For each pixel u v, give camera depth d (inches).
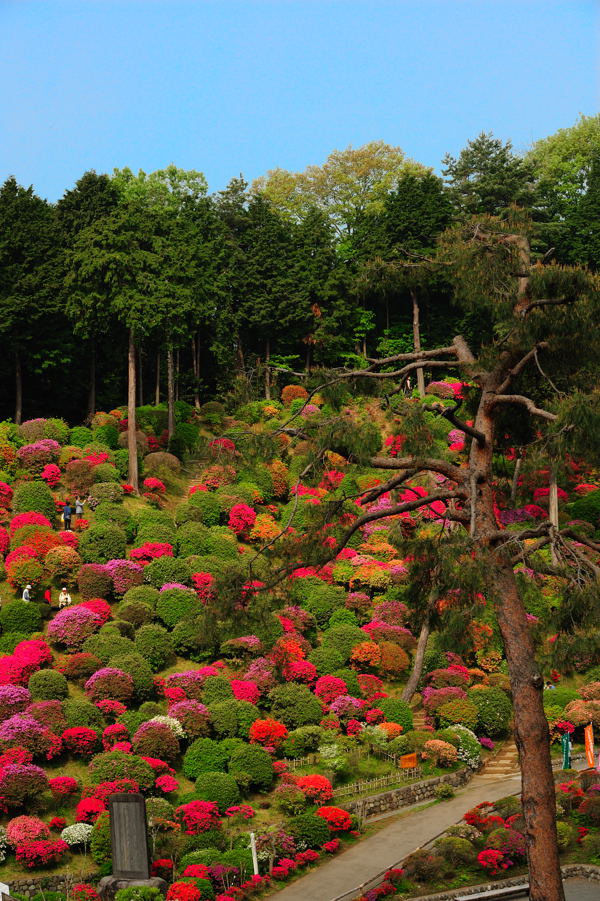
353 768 1348.4
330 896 1024.2
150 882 930.7
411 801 1316.4
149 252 2142.0
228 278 2743.6
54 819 1127.0
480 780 1407.5
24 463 1910.7
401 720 1444.4
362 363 2827.3
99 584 1571.1
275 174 3538.4
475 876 1039.6
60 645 1469.0
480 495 813.2
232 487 2005.4
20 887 1033.5
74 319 2159.2
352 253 3058.6
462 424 816.9
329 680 1461.6
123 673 1352.1
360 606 1684.3
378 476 2063.2
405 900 983.6
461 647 815.7
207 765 1262.3
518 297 837.2
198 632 844.0
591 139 3474.4
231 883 1038.4
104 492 1860.2
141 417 2356.1
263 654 1491.1
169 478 2089.1
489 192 3137.3
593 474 2164.1
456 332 2856.8
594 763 1384.1
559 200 3196.4
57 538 1660.9
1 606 1519.4
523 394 887.1
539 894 719.1
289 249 2856.8
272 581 845.2
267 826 1179.3
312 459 816.9
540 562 786.2
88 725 1283.2
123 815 958.4
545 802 732.0
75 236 2546.8
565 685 1627.7
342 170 3501.5
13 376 2301.9
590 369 836.0
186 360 2778.1
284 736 1339.8
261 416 2486.5
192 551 1749.5
